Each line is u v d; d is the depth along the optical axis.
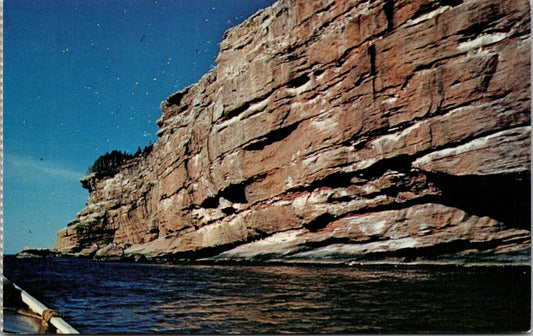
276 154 20.42
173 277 15.17
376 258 16.27
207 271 17.12
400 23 15.44
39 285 13.48
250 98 21.22
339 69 17.55
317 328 6.54
